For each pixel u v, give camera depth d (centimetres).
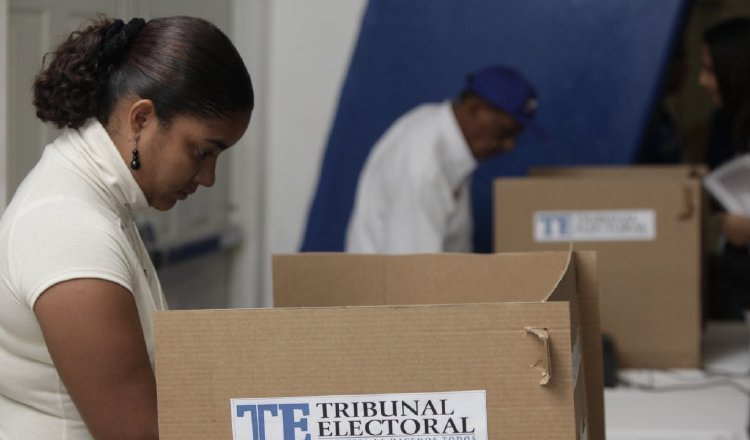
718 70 301
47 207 116
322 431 102
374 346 101
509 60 363
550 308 99
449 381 100
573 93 362
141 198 124
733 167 288
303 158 378
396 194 323
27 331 118
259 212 380
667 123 401
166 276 319
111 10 273
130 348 113
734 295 331
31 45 236
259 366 102
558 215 261
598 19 358
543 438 100
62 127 124
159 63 118
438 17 364
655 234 259
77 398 113
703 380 253
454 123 319
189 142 121
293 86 376
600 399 135
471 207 368
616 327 263
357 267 151
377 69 369
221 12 357
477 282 146
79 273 111
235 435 102
